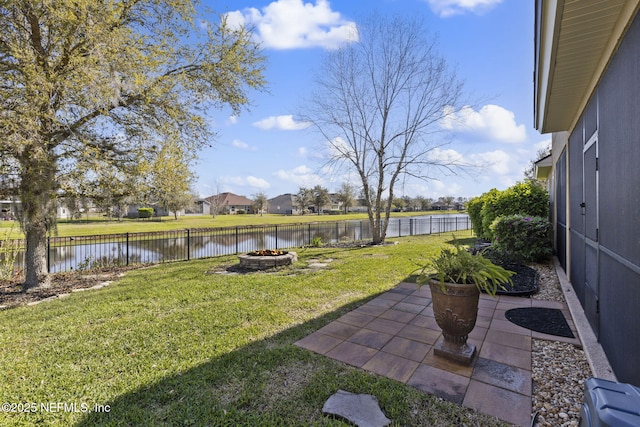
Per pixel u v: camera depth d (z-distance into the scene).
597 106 2.94
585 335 3.00
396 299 4.43
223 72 6.55
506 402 2.06
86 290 5.38
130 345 3.04
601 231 2.78
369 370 2.49
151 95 5.34
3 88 4.21
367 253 9.12
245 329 3.40
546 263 6.47
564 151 5.55
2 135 4.00
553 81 3.19
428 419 1.92
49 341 3.17
